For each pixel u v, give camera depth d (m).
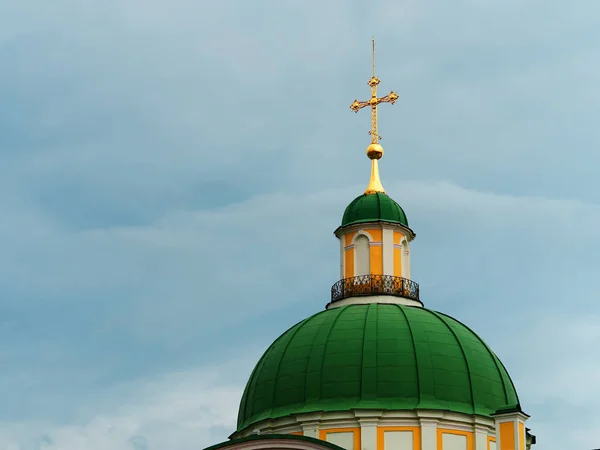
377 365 68.69
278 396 69.62
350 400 67.75
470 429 67.75
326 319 72.44
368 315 71.75
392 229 77.50
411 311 72.62
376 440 66.56
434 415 66.94
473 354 70.69
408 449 66.56
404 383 68.06
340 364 69.00
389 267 76.62
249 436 61.81
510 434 62.62
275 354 72.00
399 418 67.06
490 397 69.19
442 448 66.81
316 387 68.69
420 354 69.31
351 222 77.94
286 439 61.06
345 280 76.38
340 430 67.19
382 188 80.75
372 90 82.69
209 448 62.06
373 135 81.88
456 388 68.56
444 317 73.56
